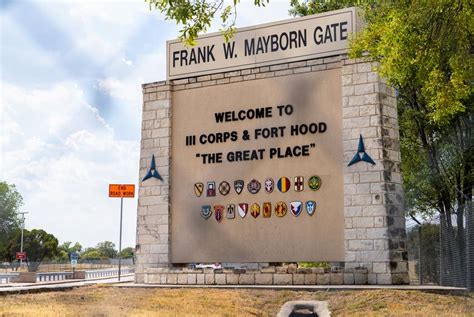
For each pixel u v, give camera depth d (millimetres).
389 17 18500
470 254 21516
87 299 19828
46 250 105812
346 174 21500
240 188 23234
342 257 21266
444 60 20156
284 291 20016
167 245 24094
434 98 19078
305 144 22375
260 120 23281
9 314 15789
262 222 22672
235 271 22281
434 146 28500
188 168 24359
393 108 21859
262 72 23500
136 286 22797
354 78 21844
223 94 24141
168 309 17391
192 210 24031
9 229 104500
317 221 21812
